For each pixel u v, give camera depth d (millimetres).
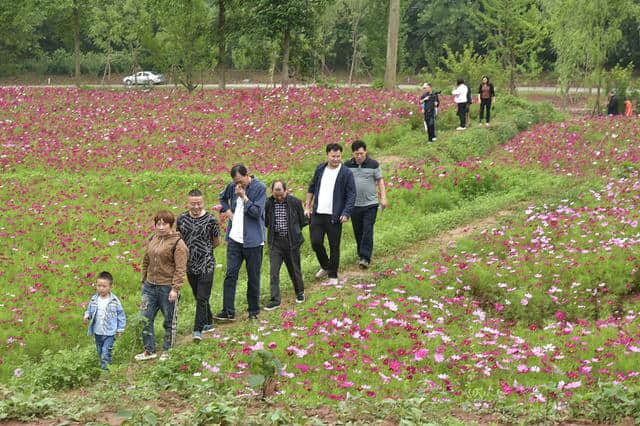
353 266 13008
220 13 40781
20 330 10977
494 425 6211
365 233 12461
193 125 25297
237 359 8805
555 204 15859
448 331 9766
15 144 23438
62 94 31812
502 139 24062
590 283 11367
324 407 6980
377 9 54844
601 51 40031
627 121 24781
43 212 17062
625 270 11578
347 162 12531
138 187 19141
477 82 49719
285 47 39219
